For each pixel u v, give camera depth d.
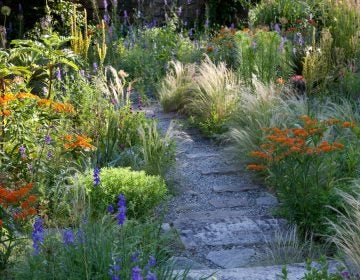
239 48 11.18
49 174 6.38
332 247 5.66
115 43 12.95
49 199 6.07
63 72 10.12
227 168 8.06
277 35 10.77
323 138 7.40
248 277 4.75
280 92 9.26
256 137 8.00
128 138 7.96
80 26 13.93
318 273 4.46
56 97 8.64
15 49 7.07
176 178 7.59
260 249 5.84
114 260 4.20
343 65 10.47
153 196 6.40
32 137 6.37
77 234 4.52
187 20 16.88
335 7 12.18
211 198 7.21
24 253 4.85
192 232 6.22
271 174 6.85
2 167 5.88
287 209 6.34
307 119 6.42
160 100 10.71
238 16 17.28
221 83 9.95
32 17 13.66
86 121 7.95
